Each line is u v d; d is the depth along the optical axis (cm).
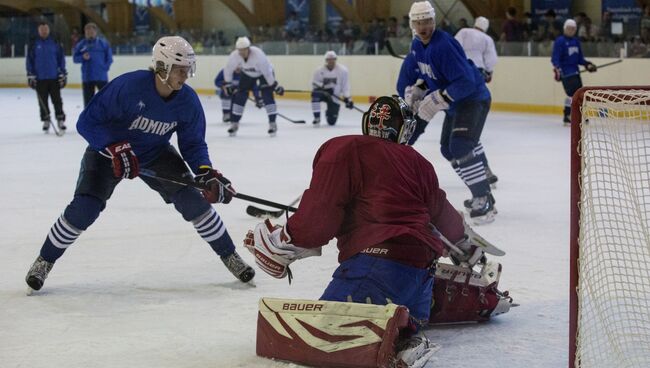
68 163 2058
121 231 1232
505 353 695
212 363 671
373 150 673
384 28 4100
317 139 2602
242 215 1366
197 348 709
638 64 3012
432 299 751
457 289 759
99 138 848
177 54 836
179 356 690
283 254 671
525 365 666
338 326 640
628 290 696
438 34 1261
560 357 684
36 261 888
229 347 711
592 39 3294
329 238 662
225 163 2033
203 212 905
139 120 861
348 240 678
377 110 696
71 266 1018
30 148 2397
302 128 3009
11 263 1038
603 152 1278
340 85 3058
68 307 838
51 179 1789
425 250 668
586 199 603
